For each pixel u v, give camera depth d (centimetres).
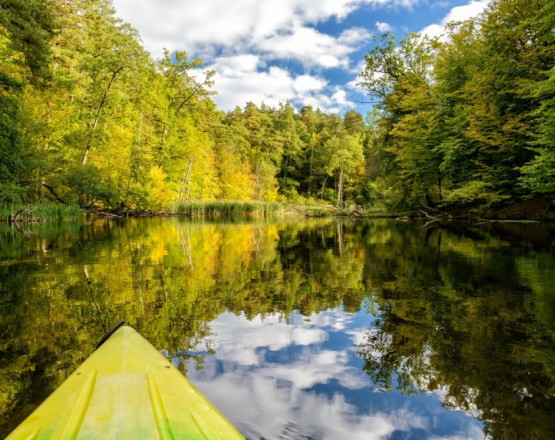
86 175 2102
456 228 1436
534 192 1591
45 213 1745
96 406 145
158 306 376
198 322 331
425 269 579
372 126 4562
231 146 5225
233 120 6488
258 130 6531
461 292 434
